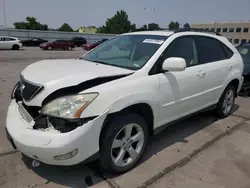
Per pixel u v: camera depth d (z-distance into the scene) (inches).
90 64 122.5
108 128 99.3
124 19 3196.4
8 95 228.2
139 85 107.9
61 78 96.9
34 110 99.3
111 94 96.8
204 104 158.1
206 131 162.9
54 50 1099.3
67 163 91.2
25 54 767.7
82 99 91.0
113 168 106.0
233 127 171.9
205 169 117.5
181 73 131.0
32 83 98.1
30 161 117.0
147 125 117.3
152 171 113.8
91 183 103.1
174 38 132.9
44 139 87.8
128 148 110.5
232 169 118.6
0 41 946.1
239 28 2834.6
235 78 181.3
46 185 100.7
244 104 236.4
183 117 142.9
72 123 90.1
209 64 155.3
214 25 3068.4
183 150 135.1
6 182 101.3
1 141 135.9
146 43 131.6
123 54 131.8
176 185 104.5
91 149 94.2
